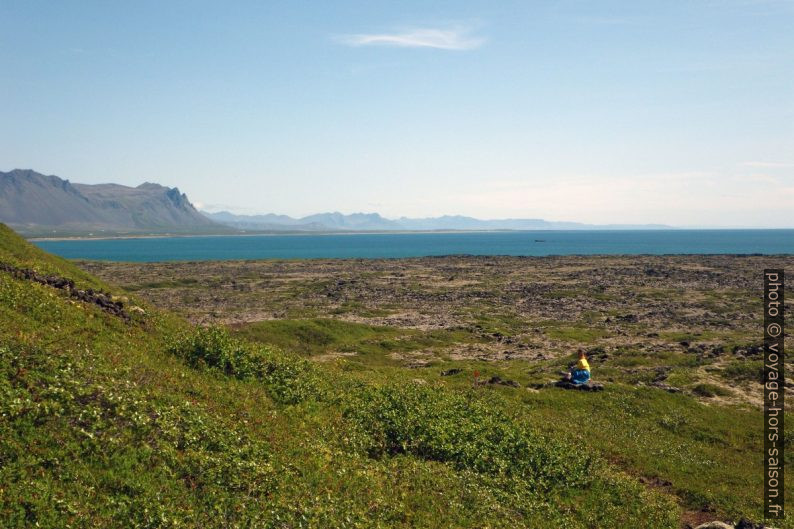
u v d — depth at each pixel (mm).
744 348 48875
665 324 67375
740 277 117625
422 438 22672
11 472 12633
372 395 26516
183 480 14664
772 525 20344
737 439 28828
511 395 33281
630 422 30141
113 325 24750
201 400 20031
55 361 17453
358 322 68125
